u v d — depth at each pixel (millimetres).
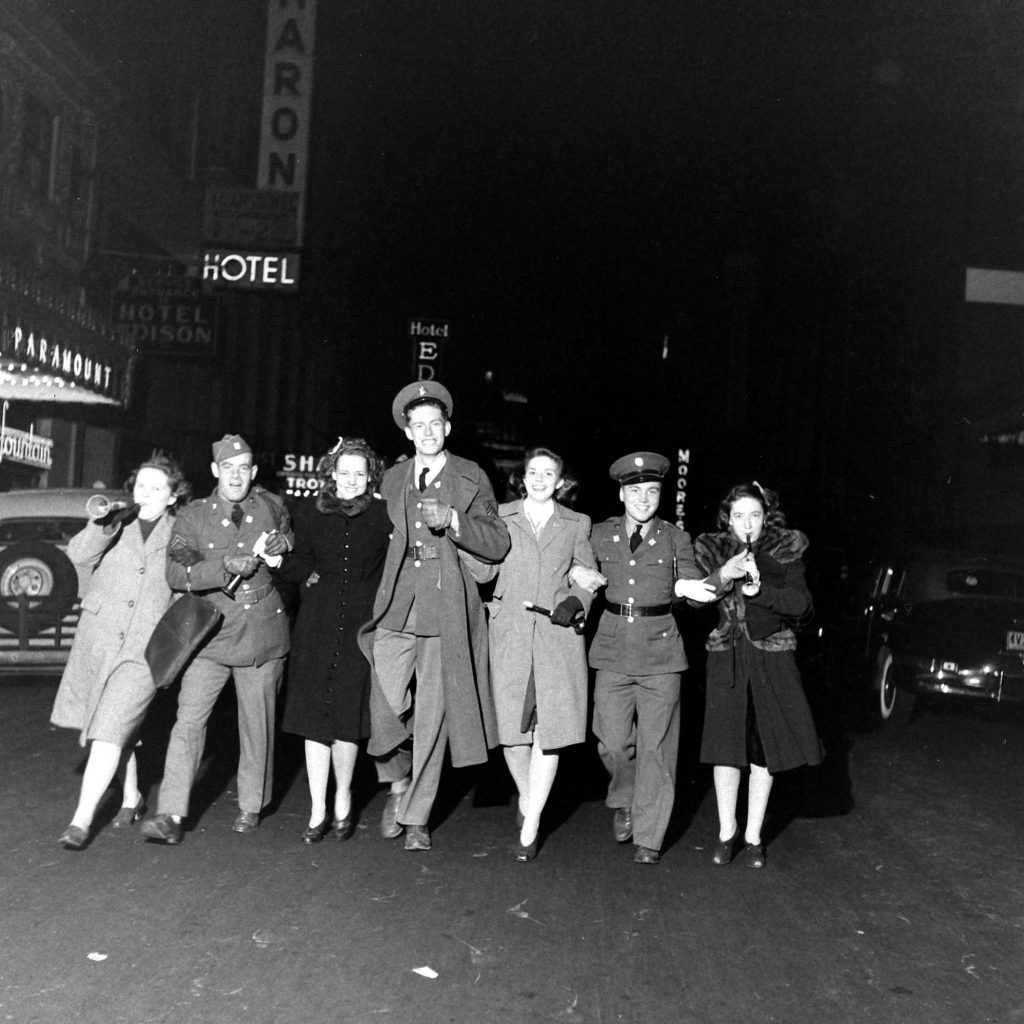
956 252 30906
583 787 8648
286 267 21797
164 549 6406
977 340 30375
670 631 6578
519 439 63719
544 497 6559
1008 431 25516
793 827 7648
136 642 6227
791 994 4645
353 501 6496
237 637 6387
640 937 5258
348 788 6695
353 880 5910
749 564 6281
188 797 6352
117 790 7605
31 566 11938
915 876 6574
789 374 43188
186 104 25922
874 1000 4617
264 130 22625
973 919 5797
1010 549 13109
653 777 6520
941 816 8180
